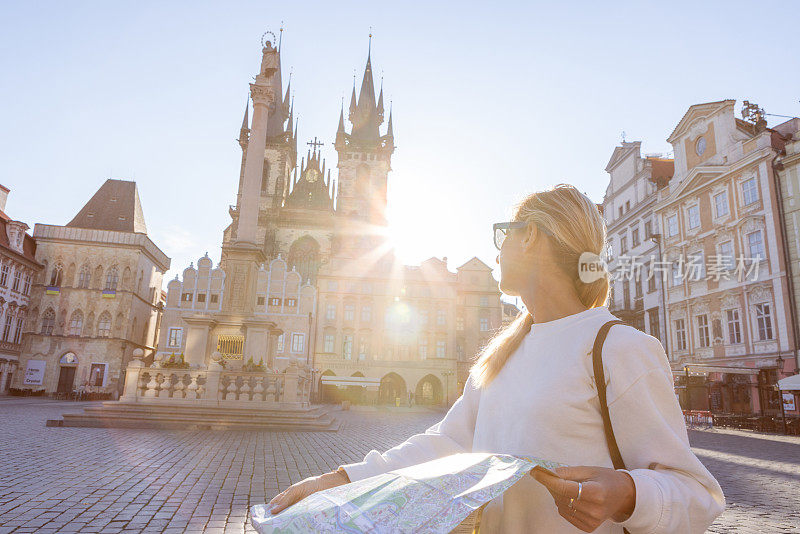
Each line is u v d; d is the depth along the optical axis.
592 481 0.73
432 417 28.88
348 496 0.74
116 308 48.84
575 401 0.93
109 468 7.70
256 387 15.55
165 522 4.89
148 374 15.34
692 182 29.70
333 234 68.00
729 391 26.25
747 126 28.80
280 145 70.38
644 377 0.90
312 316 51.16
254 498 5.99
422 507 0.66
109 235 50.16
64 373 47.16
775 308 24.09
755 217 25.41
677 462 0.84
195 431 13.77
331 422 17.23
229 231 66.31
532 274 1.12
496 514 0.98
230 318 19.50
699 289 29.03
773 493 7.43
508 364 1.12
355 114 76.19
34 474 7.07
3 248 42.31
